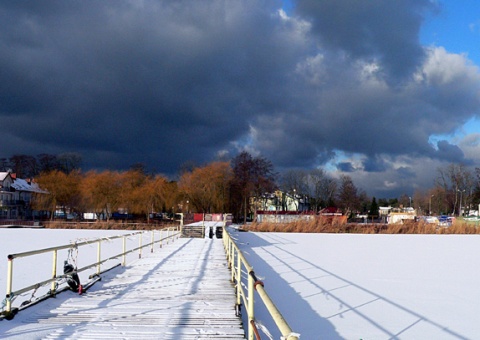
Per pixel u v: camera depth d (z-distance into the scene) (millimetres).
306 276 14617
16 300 9836
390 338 7926
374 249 26359
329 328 8375
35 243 27703
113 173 58969
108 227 47812
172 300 7895
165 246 21641
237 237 34562
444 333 8281
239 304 7223
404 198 114750
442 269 17500
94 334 5719
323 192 86188
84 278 12617
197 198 62594
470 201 82375
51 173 60031
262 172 71875
